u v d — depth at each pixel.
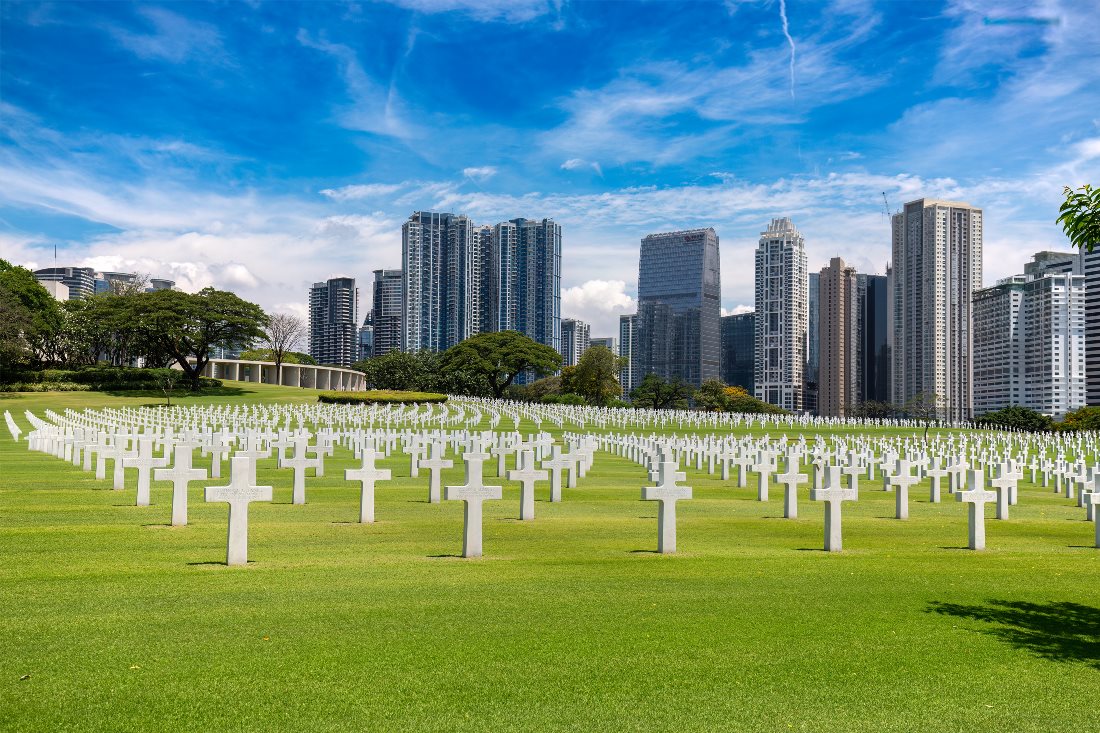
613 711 6.85
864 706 7.11
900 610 10.25
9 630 8.68
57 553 12.84
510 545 14.41
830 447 45.69
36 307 107.38
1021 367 154.88
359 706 6.83
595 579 11.58
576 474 26.75
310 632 8.74
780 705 7.07
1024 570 12.98
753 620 9.59
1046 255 169.25
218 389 106.81
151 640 8.40
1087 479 21.98
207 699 6.91
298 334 131.50
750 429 72.50
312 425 59.28
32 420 57.50
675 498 13.86
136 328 102.62
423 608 9.78
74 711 6.63
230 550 12.09
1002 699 7.35
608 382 128.12
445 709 6.81
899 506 19.12
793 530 17.03
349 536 15.01
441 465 20.03
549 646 8.43
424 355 144.25
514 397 152.62
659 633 8.98
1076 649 8.84
